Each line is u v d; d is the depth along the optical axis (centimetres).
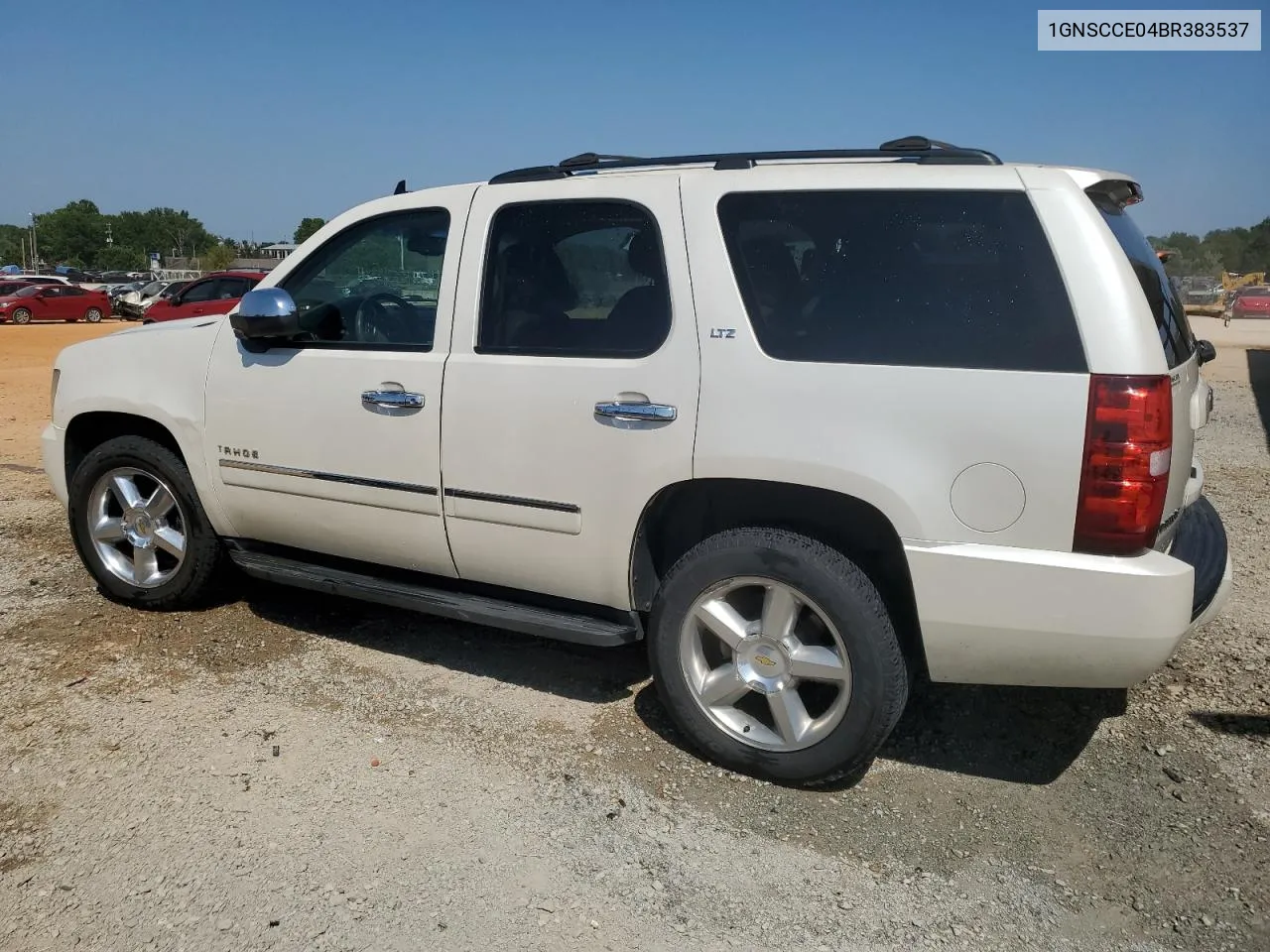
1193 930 259
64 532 598
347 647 429
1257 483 763
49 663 407
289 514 407
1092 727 365
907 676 310
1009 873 283
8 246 13788
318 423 389
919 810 314
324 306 402
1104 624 274
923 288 295
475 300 361
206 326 430
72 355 464
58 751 340
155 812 305
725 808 314
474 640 439
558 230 349
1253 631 449
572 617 358
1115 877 281
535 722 366
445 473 363
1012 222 288
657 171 346
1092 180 295
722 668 331
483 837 296
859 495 294
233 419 412
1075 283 278
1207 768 337
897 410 290
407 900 268
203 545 440
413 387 367
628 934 257
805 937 257
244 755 339
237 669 405
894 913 266
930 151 316
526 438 345
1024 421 278
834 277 305
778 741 324
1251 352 2156
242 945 250
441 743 350
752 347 310
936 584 289
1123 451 271
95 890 270
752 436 306
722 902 270
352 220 400
